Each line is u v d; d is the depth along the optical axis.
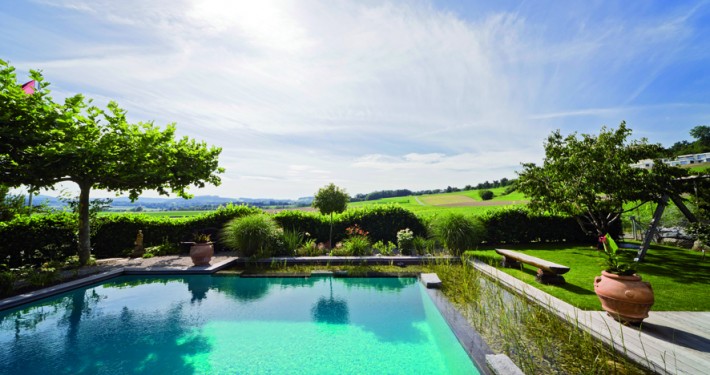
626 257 9.16
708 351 3.36
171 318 5.43
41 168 7.61
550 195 11.21
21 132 6.88
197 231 11.45
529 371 3.20
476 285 6.58
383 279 7.99
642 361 3.26
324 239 12.73
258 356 4.08
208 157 11.85
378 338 4.62
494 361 3.20
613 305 4.16
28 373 3.67
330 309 5.89
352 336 4.69
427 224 12.55
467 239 9.50
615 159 9.73
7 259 9.05
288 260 9.61
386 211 12.93
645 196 8.78
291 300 6.41
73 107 7.99
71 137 8.09
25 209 11.63
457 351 4.06
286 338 4.63
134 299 6.47
